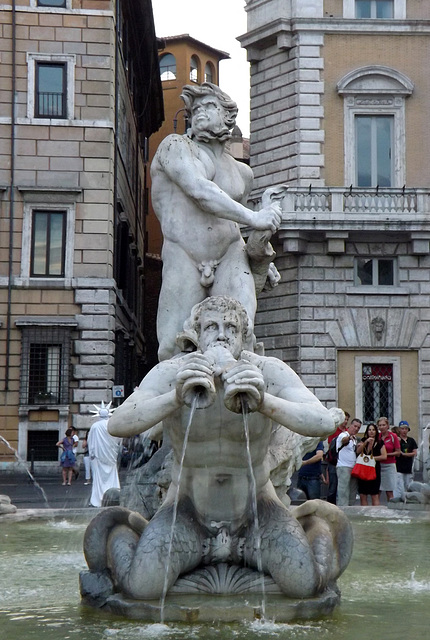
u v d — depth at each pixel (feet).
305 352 131.23
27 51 128.06
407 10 136.46
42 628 17.58
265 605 17.74
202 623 17.44
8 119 126.93
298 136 135.03
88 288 125.59
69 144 127.75
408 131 135.85
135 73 180.55
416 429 131.85
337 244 131.34
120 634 16.75
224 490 18.92
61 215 127.24
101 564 19.27
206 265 28.81
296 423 17.52
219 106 29.04
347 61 136.05
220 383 17.92
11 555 29.81
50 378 124.26
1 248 125.59
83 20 129.39
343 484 56.90
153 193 29.63
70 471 96.37
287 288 133.28
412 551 31.12
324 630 17.26
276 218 28.22
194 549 18.56
